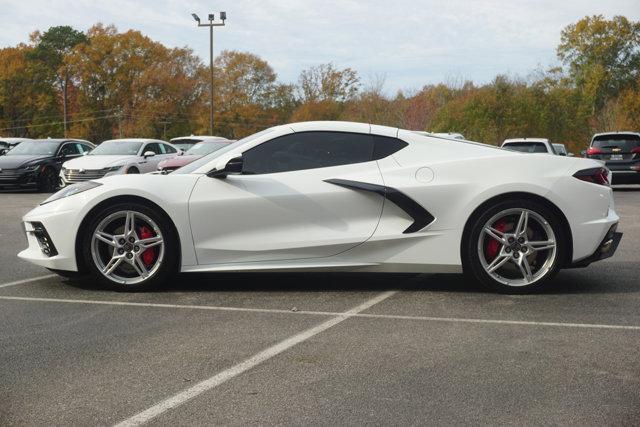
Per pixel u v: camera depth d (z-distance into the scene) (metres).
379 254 5.31
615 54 66.31
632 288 5.47
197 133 70.56
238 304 4.93
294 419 2.80
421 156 5.40
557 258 5.20
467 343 3.89
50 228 5.39
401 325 4.31
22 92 72.44
